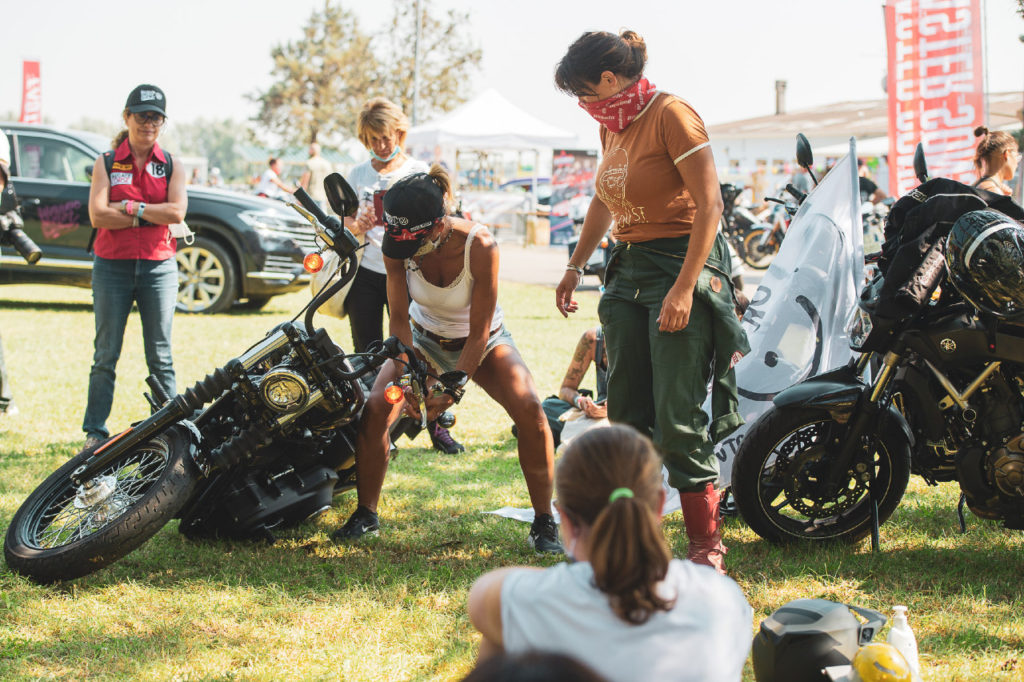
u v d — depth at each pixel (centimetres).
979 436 384
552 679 144
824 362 438
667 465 370
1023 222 383
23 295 1303
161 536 419
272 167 1844
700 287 362
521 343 955
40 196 1079
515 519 450
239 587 364
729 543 420
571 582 183
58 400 680
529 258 2291
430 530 437
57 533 383
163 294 539
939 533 431
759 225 1722
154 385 423
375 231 518
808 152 458
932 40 851
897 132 866
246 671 301
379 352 384
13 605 345
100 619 336
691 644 179
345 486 449
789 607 277
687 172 355
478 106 2602
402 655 311
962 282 366
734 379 374
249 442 383
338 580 377
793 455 414
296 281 1137
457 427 641
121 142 538
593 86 360
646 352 382
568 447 192
